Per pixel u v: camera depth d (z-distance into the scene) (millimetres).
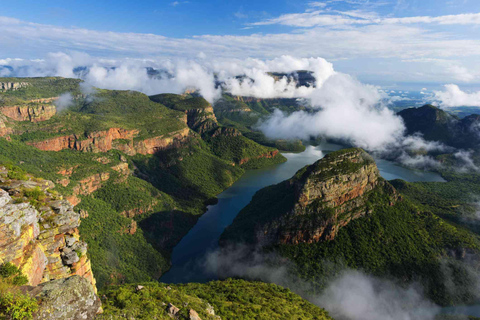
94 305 29578
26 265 32375
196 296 76375
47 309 25578
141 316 42000
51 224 40625
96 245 119438
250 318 66000
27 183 45031
